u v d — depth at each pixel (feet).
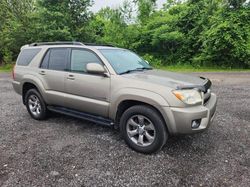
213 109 12.97
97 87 14.01
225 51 59.36
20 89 19.17
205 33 60.80
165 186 9.87
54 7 67.00
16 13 72.59
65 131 15.97
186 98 11.51
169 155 12.44
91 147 13.44
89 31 70.69
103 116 14.32
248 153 12.57
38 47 18.52
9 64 74.59
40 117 18.15
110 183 10.11
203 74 46.47
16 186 9.89
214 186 9.81
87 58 14.93
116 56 15.20
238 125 16.71
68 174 10.77
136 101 12.89
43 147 13.53
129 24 76.18
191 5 70.64
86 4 70.23
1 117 19.42
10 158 12.29
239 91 28.48
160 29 69.36
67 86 15.65
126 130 13.11
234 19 56.85
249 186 9.75
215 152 12.73
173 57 70.64
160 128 11.98
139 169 11.14
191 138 14.49
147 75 13.69
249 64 57.11
